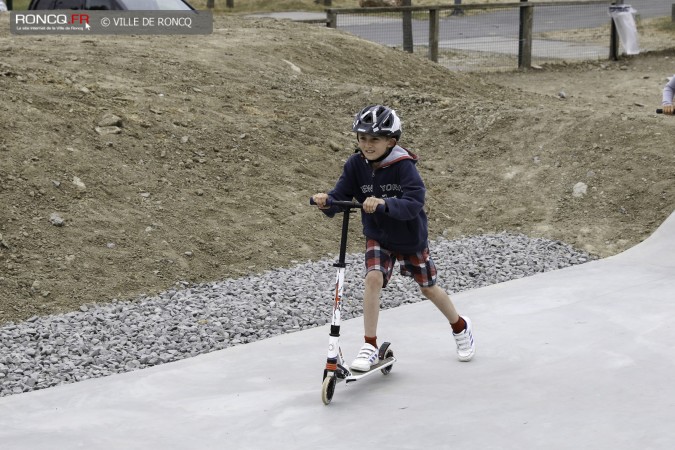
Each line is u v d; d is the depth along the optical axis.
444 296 12.74
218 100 25.61
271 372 13.31
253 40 32.41
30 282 16.77
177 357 14.37
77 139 20.95
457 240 21.27
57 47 27.97
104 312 16.19
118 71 26.27
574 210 22.33
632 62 48.03
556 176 23.62
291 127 24.86
